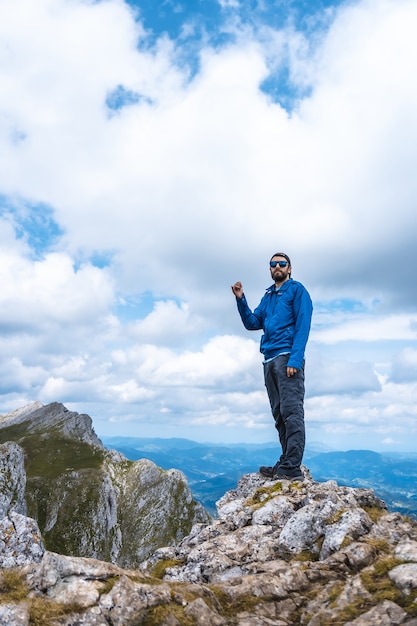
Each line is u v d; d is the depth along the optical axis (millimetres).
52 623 1253
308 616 1425
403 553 1596
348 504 2248
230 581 1652
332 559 1729
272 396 3287
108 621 1293
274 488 2832
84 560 1508
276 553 2031
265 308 3447
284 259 3371
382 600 1354
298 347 3029
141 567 2363
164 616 1307
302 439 3016
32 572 1480
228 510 2844
